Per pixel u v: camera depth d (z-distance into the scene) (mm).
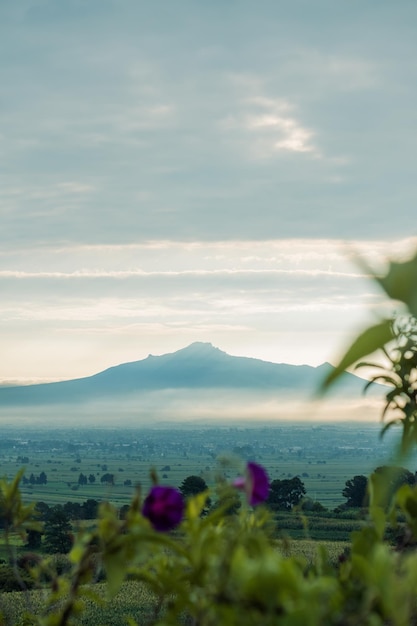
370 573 1352
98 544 1800
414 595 1354
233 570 1340
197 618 1568
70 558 1820
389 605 1283
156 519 1771
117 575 1776
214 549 1672
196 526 1730
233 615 1348
